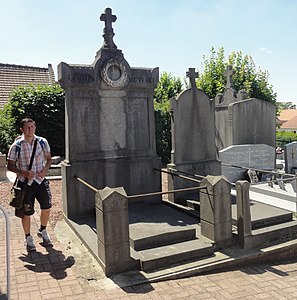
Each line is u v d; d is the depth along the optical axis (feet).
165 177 44.24
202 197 19.15
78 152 23.90
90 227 21.29
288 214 21.70
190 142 28.96
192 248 17.39
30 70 84.43
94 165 24.14
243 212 18.44
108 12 24.26
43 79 83.66
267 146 38.58
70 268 16.17
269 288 15.05
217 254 17.80
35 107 58.39
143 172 25.91
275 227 20.24
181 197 26.78
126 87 24.91
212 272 16.66
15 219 23.81
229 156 36.14
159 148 64.95
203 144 29.58
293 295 14.46
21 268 16.17
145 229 19.01
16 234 20.79
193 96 28.94
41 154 18.29
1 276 15.43
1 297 13.47
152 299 13.70
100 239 16.08
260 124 41.68
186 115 28.68
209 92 87.40
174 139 28.25
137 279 15.16
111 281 15.02
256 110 41.27
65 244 19.21
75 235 20.76
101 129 24.56
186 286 14.98
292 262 18.58
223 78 86.63
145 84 25.64
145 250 17.24
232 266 17.25
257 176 36.06
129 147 25.61
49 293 13.98
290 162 40.24
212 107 29.91
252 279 16.01
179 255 16.81
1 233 20.99
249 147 37.35
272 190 31.04
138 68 25.45
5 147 60.23
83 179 23.79
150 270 15.99
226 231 18.61
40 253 17.89
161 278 15.34
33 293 13.97
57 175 45.75
